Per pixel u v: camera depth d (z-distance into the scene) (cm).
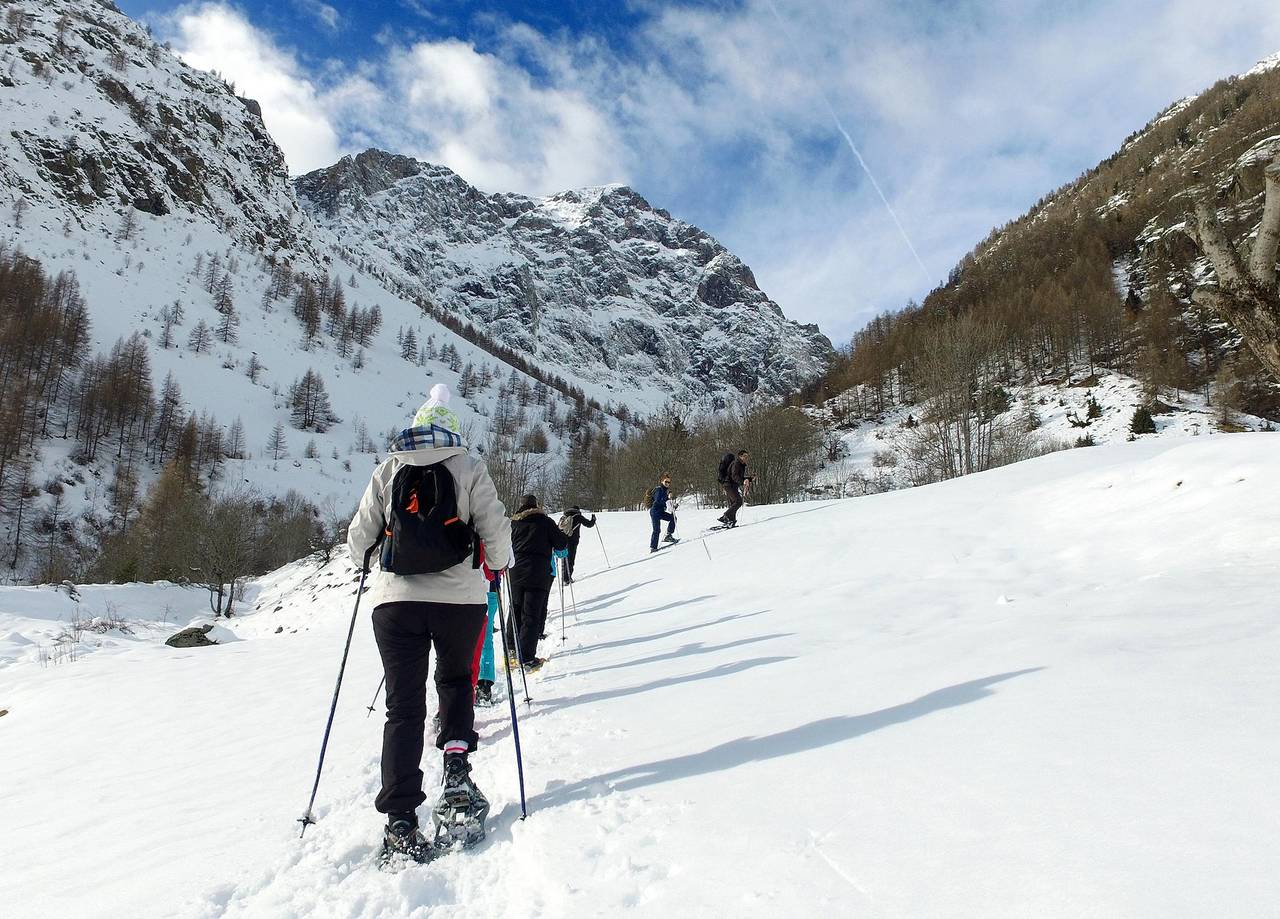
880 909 151
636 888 187
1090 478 1025
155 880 255
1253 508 731
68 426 8475
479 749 376
